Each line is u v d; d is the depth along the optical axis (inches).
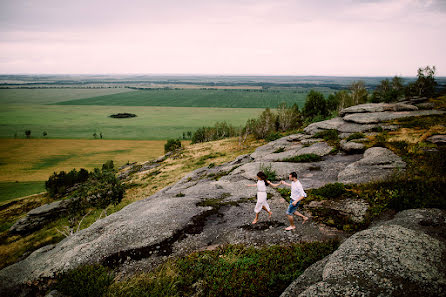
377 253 211.2
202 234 370.3
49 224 1131.3
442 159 466.0
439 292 166.7
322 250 283.1
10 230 1098.1
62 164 3368.6
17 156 3836.1
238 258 299.6
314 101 2591.0
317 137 1016.9
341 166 629.3
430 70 2058.3
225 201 479.2
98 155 3909.9
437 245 211.3
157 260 322.0
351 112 1187.9
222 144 2388.0
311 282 214.4
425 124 829.2
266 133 2347.4
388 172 467.8
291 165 692.7
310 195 450.6
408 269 189.0
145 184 1528.1
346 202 393.7
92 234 411.5
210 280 268.2
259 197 365.7
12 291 311.4
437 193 333.4
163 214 431.5
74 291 282.4
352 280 190.7
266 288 242.7
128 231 385.7
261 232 355.6
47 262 346.9
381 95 2650.1
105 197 1042.1
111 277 299.6
